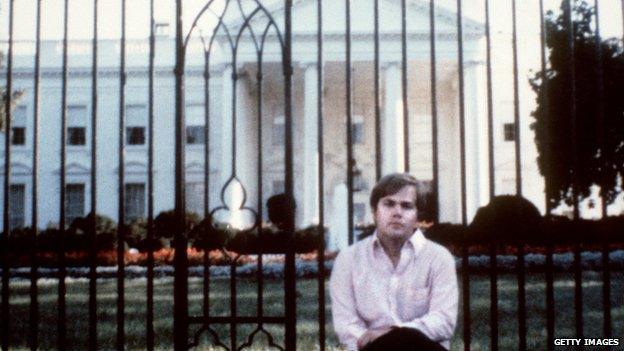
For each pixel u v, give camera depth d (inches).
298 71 1288.1
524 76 1202.0
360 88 1342.3
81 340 262.4
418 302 132.7
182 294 150.6
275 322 148.8
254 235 629.0
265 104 1427.2
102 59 1419.8
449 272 133.8
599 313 329.4
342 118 1380.4
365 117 1371.8
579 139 584.1
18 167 1430.9
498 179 1375.5
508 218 498.9
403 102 156.3
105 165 1445.6
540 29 158.7
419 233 136.4
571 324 294.0
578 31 687.1
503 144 1381.6
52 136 1439.5
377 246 136.6
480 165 1300.4
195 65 1414.9
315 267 577.0
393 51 1182.9
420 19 1171.3
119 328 156.5
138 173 1460.4
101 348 243.9
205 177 159.8
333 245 811.4
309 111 1251.2
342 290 135.4
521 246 153.9
